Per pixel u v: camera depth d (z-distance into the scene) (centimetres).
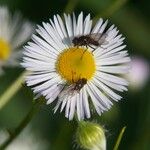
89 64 16
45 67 15
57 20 16
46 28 15
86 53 16
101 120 21
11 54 19
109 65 16
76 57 16
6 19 19
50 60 15
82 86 15
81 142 16
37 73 15
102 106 15
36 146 21
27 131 21
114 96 15
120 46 16
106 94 15
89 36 15
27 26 19
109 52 16
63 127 20
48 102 15
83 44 16
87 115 15
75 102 15
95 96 15
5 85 21
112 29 16
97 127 16
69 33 16
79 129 16
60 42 15
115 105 21
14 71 21
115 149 15
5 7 20
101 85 15
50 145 21
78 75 15
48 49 15
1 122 21
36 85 15
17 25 19
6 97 18
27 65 15
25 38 19
